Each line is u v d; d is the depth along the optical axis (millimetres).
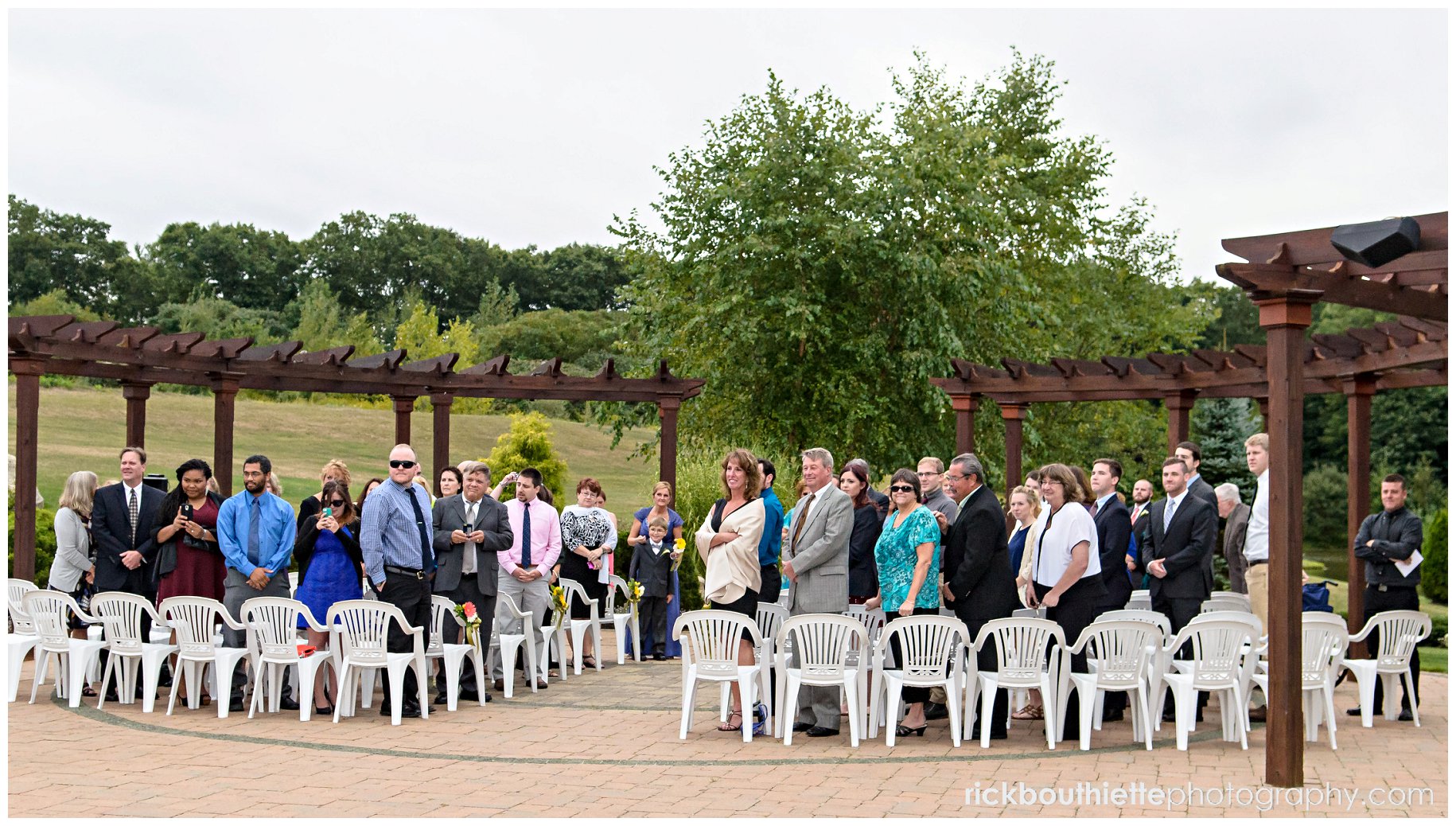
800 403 20094
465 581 9148
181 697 8969
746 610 7594
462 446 34250
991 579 7484
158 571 8758
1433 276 6211
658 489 11930
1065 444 24375
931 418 20234
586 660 11594
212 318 51812
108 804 5633
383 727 7879
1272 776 6098
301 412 35031
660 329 20797
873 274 19641
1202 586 8359
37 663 8852
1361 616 10383
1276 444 6090
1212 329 42031
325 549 8531
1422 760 6926
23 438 9820
